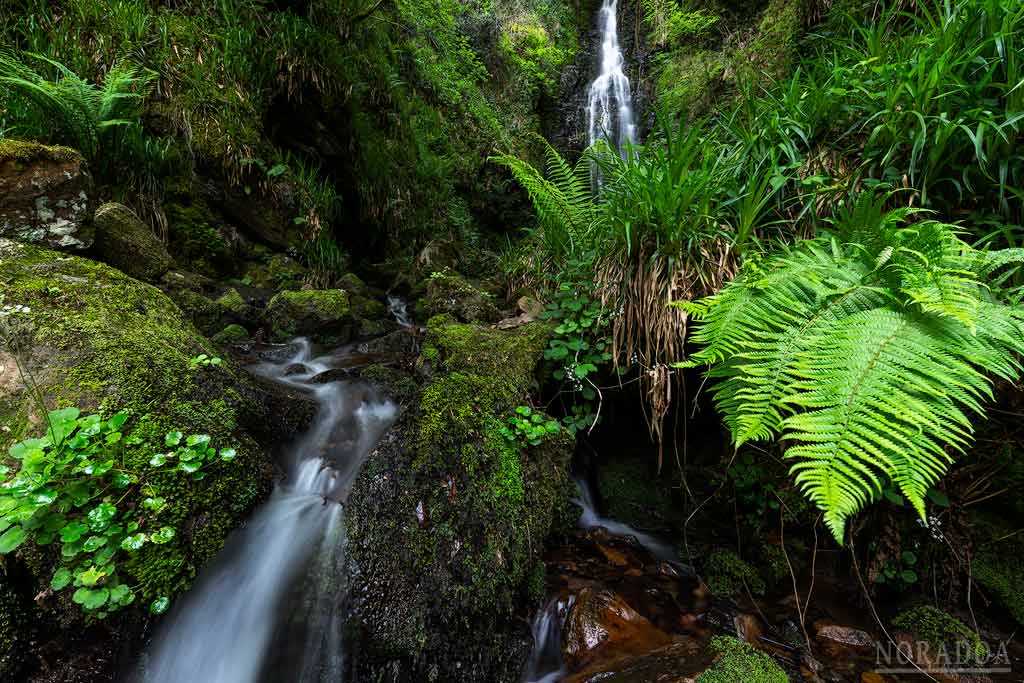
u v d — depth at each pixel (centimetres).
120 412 148
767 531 208
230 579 146
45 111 287
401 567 145
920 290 122
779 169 209
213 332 294
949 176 188
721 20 569
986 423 173
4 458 142
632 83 745
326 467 194
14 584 126
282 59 432
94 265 216
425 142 616
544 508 178
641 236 212
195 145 365
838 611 181
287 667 144
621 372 212
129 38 354
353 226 523
